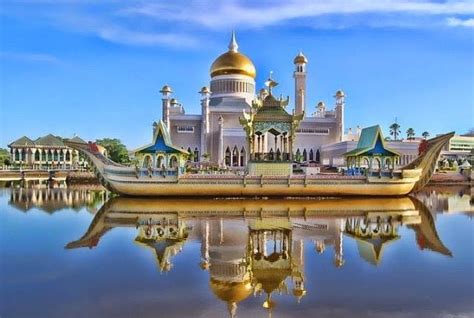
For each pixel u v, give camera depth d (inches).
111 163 1747.0
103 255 710.5
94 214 1243.2
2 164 4379.9
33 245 793.6
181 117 3255.4
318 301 487.5
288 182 1665.8
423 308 467.8
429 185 2556.6
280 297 501.7
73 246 781.3
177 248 764.6
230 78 3388.3
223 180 1642.5
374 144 1829.5
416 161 1847.9
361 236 892.6
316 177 1688.0
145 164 1772.9
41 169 3619.6
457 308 468.1
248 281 563.2
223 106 3270.2
